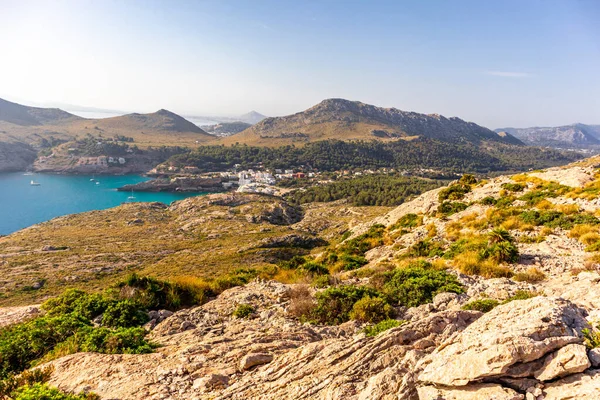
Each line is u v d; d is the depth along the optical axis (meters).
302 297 14.69
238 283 20.19
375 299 13.02
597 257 16.75
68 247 100.19
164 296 16.53
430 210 38.41
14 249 97.19
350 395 6.21
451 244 24.50
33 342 10.94
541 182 34.91
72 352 10.43
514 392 4.98
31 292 64.75
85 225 131.62
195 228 130.88
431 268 19.20
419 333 7.80
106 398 7.54
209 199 173.12
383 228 39.97
